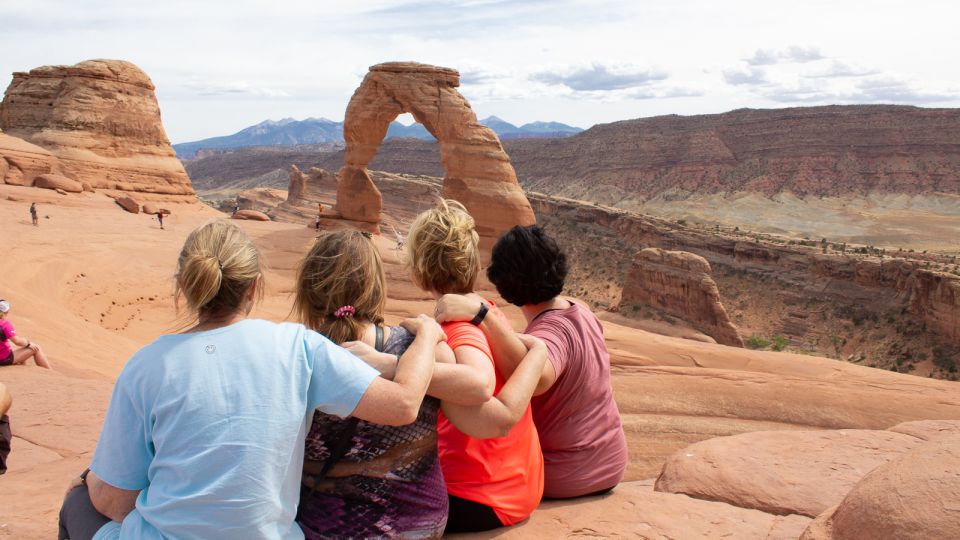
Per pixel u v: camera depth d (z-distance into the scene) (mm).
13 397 8570
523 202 38656
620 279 89500
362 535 2766
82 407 8320
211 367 2434
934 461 2895
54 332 15203
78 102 48594
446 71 39438
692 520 3762
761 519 3912
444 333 3086
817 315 70688
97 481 2574
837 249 92688
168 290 26969
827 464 4902
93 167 47344
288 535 2594
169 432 2373
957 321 54594
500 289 3980
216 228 2660
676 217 189000
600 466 4004
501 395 3094
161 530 2404
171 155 53656
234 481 2357
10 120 49906
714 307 52938
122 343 18328
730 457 5031
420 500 2873
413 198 106562
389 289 31031
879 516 2775
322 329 2895
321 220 42500
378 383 2600
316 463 2773
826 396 17875
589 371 3906
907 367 56375
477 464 3322
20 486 5117
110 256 28750
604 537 3480
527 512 3502
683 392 17891
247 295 2664
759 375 19719
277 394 2457
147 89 52906
